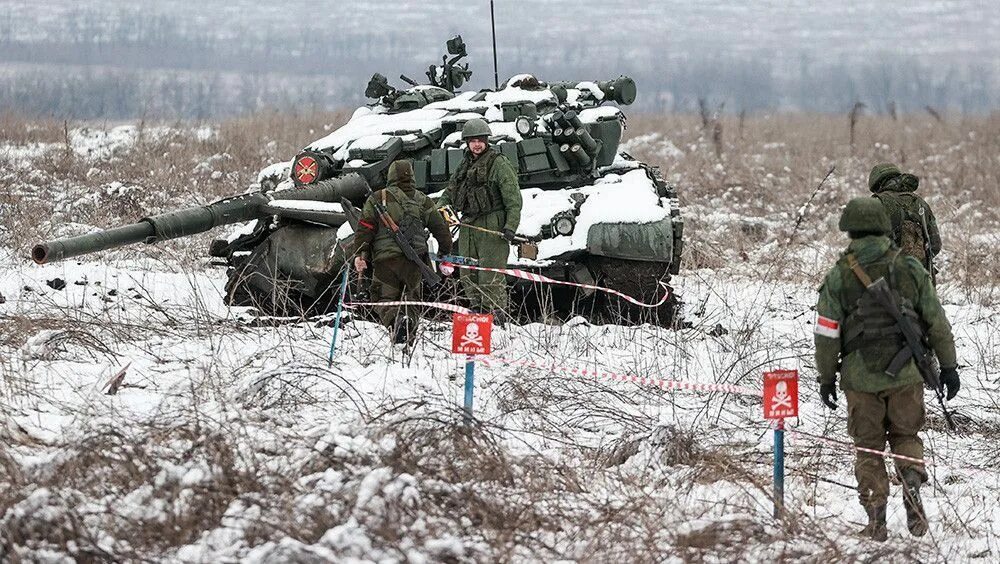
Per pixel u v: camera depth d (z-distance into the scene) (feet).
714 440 110.01
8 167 276.21
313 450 89.51
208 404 106.11
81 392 109.40
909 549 85.87
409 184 136.46
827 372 95.04
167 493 81.61
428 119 172.65
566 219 155.53
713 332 153.38
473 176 147.84
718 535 84.33
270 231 162.71
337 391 112.78
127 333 133.49
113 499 82.02
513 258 154.10
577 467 99.19
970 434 119.55
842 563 82.23
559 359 133.49
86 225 212.43
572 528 85.10
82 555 72.84
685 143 420.77
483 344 103.45
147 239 144.36
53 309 141.79
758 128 473.26
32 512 75.15
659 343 145.28
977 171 347.56
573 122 164.14
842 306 94.43
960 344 156.56
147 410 103.50
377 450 89.61
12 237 190.70
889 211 131.13
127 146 319.47
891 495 101.60
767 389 92.32
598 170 172.96
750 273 202.49
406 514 80.48
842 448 110.42
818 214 276.41
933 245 133.49
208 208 150.20
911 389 93.66
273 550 71.61
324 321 144.15
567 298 162.09
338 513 80.38
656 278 158.81
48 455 87.45
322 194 160.66
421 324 139.13
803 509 96.02
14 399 105.09
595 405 115.14
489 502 84.99
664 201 165.78
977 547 90.48
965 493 102.53
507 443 102.73
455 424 94.99
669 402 121.90
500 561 77.00
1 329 129.80
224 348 129.49
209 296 163.02
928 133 468.75
